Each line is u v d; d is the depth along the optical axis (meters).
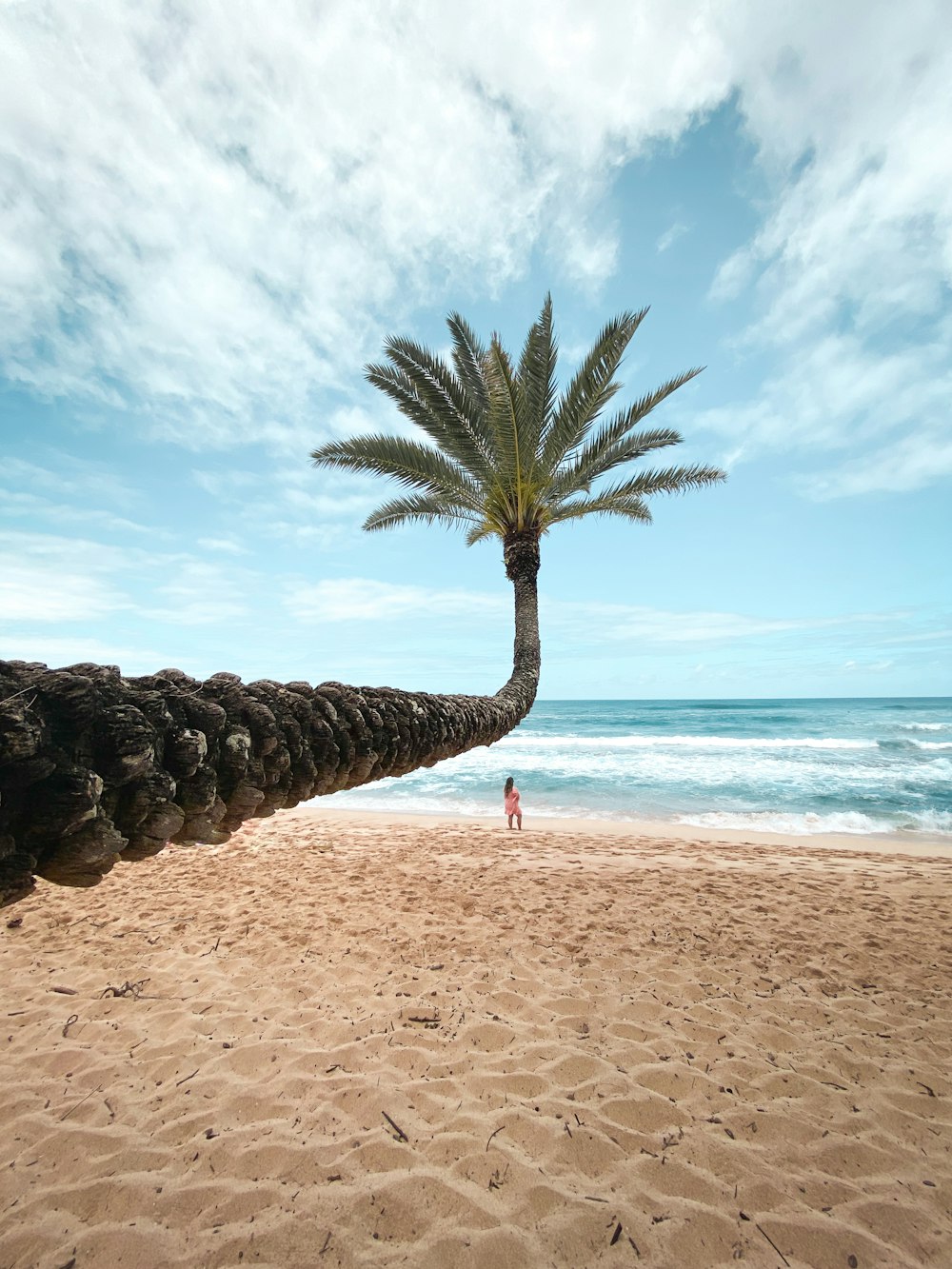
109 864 1.29
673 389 6.97
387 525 9.54
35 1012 4.12
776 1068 3.42
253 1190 2.46
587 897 7.02
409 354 6.79
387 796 17.73
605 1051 3.58
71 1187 2.49
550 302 6.63
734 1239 2.22
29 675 1.20
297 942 5.41
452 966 4.86
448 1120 2.92
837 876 8.41
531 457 6.64
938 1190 2.50
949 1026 3.96
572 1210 2.35
